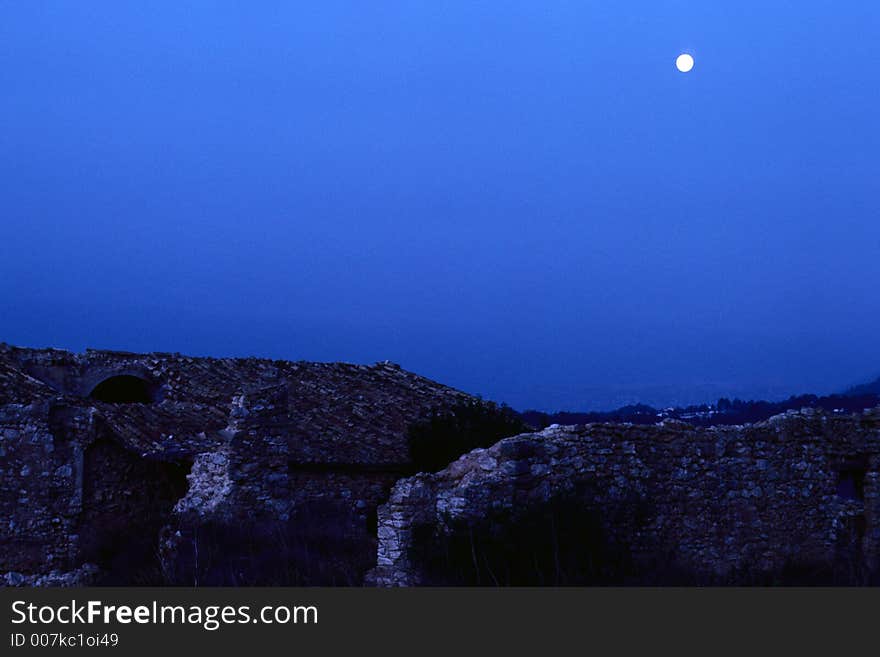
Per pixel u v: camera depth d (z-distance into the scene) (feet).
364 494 104.01
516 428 112.57
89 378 105.40
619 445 62.08
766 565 66.28
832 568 61.77
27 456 87.10
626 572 56.34
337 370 128.06
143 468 94.27
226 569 61.98
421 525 56.75
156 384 110.32
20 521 85.87
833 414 73.41
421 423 111.75
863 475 74.54
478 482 56.44
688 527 64.23
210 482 81.15
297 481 99.40
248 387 113.70
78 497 89.10
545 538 54.60
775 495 69.05
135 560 79.92
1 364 95.04
